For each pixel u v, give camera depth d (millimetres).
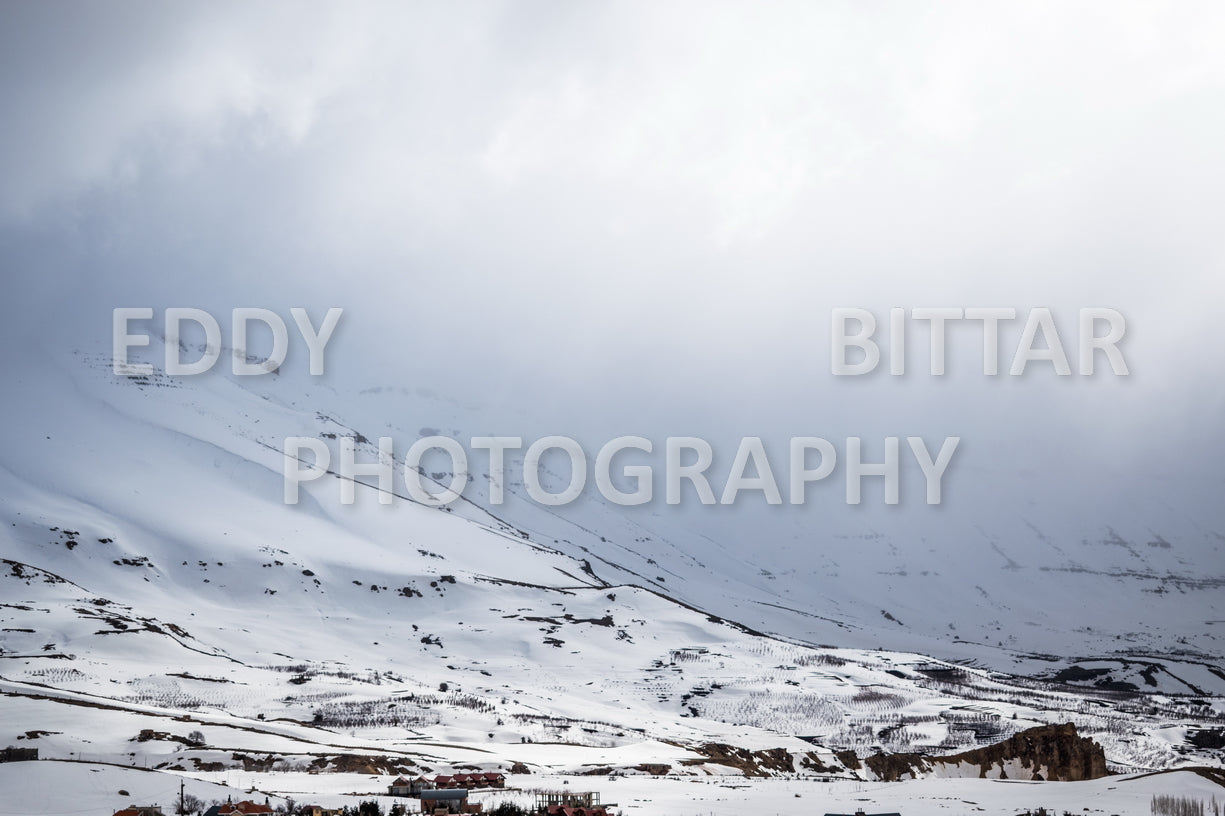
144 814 114312
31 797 119562
